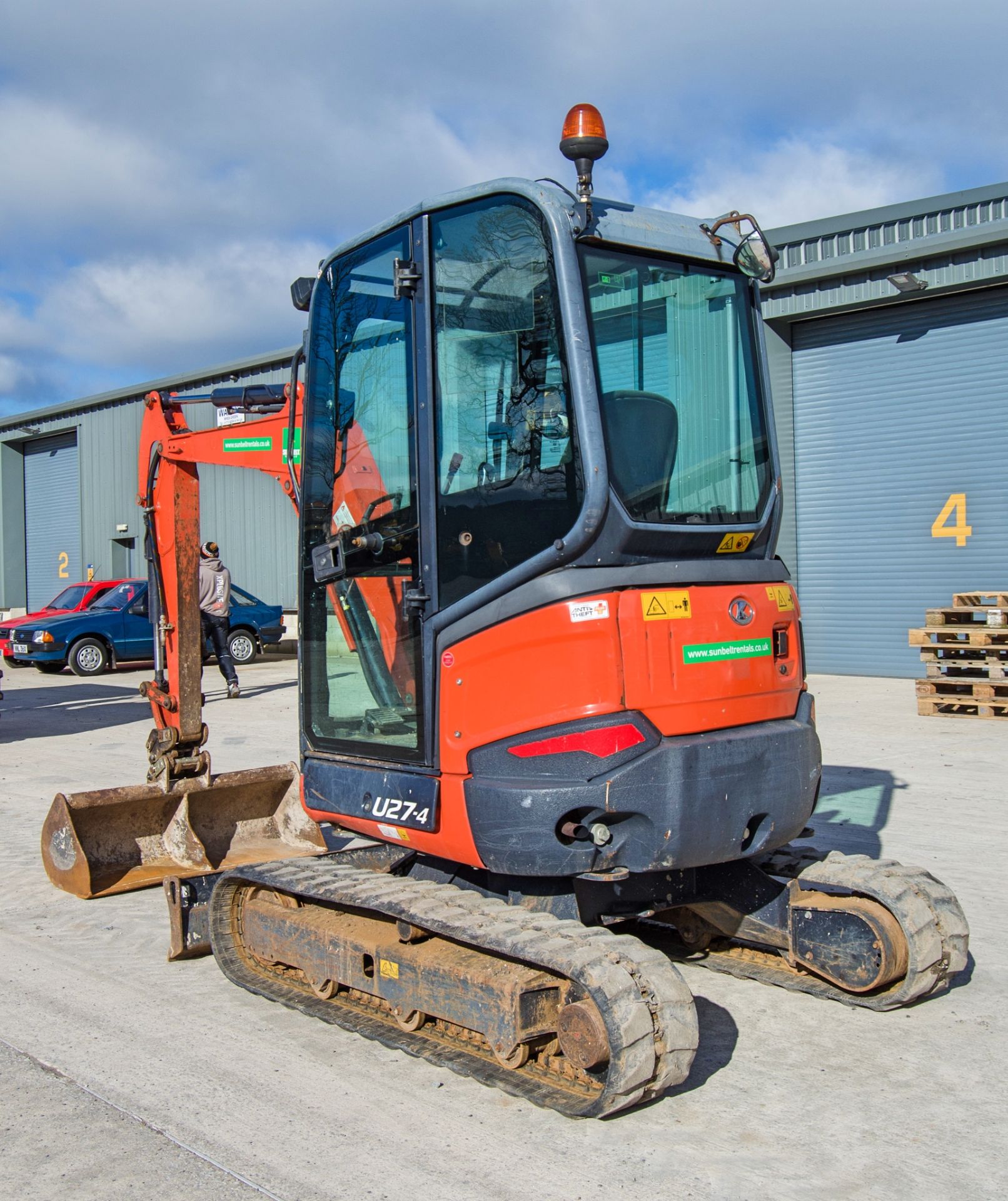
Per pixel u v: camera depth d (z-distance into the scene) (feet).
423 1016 13.69
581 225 12.94
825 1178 11.03
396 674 14.51
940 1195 10.75
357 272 15.29
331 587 15.78
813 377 54.44
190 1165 11.37
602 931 12.58
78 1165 11.41
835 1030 14.65
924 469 51.42
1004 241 46.83
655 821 12.59
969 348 49.85
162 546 21.15
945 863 21.89
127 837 21.58
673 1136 11.89
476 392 13.57
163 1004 15.87
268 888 16.61
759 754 13.48
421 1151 11.61
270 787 22.63
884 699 45.03
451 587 13.66
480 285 13.60
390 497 14.57
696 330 14.32
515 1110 12.52
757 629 13.89
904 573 52.31
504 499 13.21
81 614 65.41
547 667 12.73
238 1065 13.78
